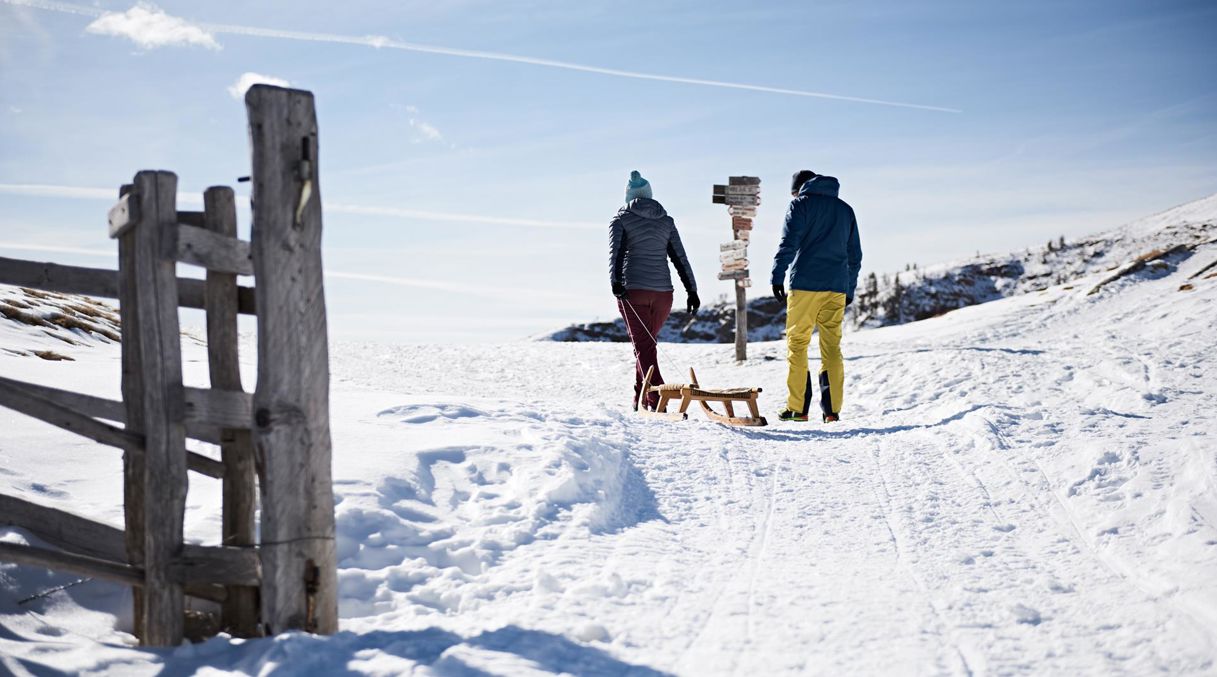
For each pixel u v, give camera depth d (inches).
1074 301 778.2
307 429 124.9
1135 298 747.4
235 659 117.6
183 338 492.1
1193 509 174.4
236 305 135.0
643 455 246.1
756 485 225.3
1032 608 139.6
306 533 124.8
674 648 123.4
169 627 125.0
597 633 127.9
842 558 169.9
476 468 205.3
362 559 154.9
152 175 123.9
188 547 126.0
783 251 327.9
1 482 167.3
